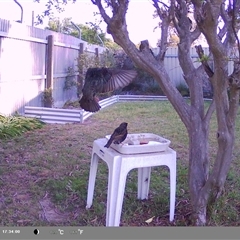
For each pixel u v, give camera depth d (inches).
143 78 354.3
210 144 156.6
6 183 106.5
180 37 85.4
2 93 185.9
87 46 317.4
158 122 209.2
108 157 77.4
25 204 93.0
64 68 275.3
